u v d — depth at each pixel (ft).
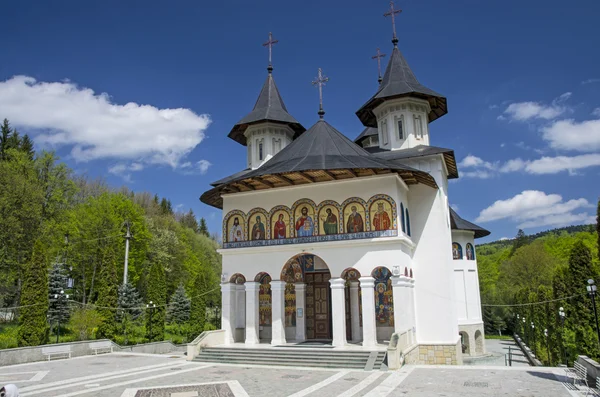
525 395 48.73
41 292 98.17
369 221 81.87
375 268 79.20
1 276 137.59
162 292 132.77
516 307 208.03
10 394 23.54
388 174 81.87
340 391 53.21
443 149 94.17
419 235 91.20
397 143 104.27
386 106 106.73
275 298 84.64
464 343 131.44
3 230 137.28
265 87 125.18
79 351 95.09
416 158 94.07
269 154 118.21
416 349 82.89
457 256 134.10
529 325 155.12
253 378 62.80
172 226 272.31
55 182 170.81
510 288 246.68
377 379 60.18
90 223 173.58
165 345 115.03
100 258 172.35
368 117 117.19
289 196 88.43
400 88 104.01
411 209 92.79
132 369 74.69
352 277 95.20
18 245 143.02
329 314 94.58
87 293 173.78
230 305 88.69
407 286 80.07
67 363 83.82
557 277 104.06
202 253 281.33
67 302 129.18
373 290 79.15
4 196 138.82
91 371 73.26
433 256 89.51
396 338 70.28
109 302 114.42
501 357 141.38
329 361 72.54
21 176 149.18
